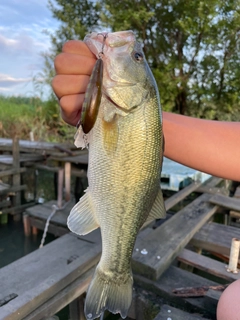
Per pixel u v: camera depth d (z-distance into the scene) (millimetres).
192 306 562
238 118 2404
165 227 824
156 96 298
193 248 982
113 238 306
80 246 789
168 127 335
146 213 309
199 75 2314
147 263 635
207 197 1105
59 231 1184
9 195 1576
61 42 2428
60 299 545
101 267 309
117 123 285
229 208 994
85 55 276
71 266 608
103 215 299
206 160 329
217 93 2299
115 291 314
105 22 2057
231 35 2094
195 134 333
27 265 692
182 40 2225
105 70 282
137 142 290
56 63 274
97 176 291
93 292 306
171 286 612
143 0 2113
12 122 2877
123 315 310
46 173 2000
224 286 568
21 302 493
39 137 2662
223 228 906
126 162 291
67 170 1333
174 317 528
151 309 590
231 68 2201
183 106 2377
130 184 295
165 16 2148
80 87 274
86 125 254
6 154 2029
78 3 2322
